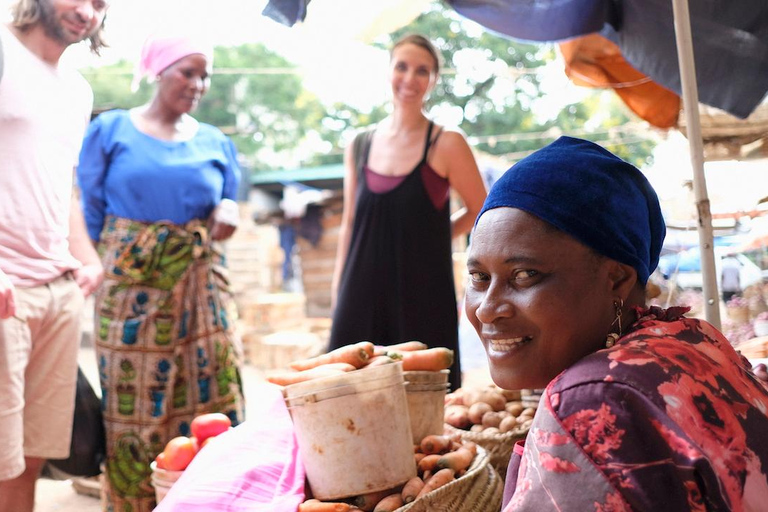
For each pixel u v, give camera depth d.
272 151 28.78
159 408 3.69
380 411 2.20
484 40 22.53
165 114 3.86
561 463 1.25
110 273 3.71
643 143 18.31
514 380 1.47
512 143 22.16
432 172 3.77
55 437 3.23
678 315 1.55
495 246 1.45
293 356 9.92
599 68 4.63
